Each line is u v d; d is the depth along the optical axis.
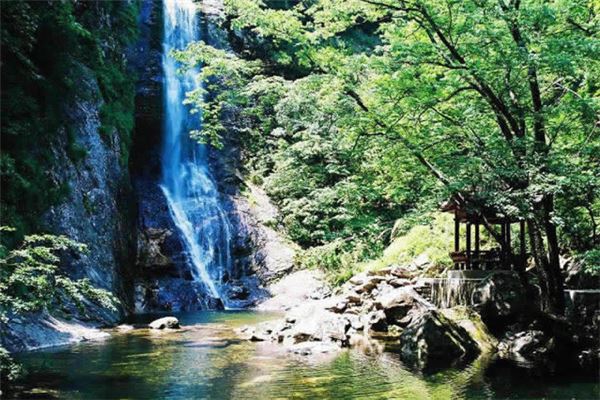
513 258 14.81
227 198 28.72
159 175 27.36
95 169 18.88
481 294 13.66
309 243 27.95
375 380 9.35
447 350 11.48
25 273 9.34
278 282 25.70
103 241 18.38
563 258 16.62
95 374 9.57
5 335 11.40
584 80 12.94
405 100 12.38
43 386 8.71
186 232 25.61
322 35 13.49
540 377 9.77
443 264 18.78
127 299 19.66
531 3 11.69
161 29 29.64
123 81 23.28
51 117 16.38
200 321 17.75
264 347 12.41
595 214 14.50
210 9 32.75
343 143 13.97
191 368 10.14
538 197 11.53
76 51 18.16
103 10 22.53
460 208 15.67
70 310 14.30
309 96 13.18
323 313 14.37
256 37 31.92
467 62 11.91
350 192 13.24
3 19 14.16
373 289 17.77
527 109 12.23
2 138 14.35
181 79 29.88
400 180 13.98
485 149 11.98
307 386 8.88
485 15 11.30
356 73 13.01
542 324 12.44
